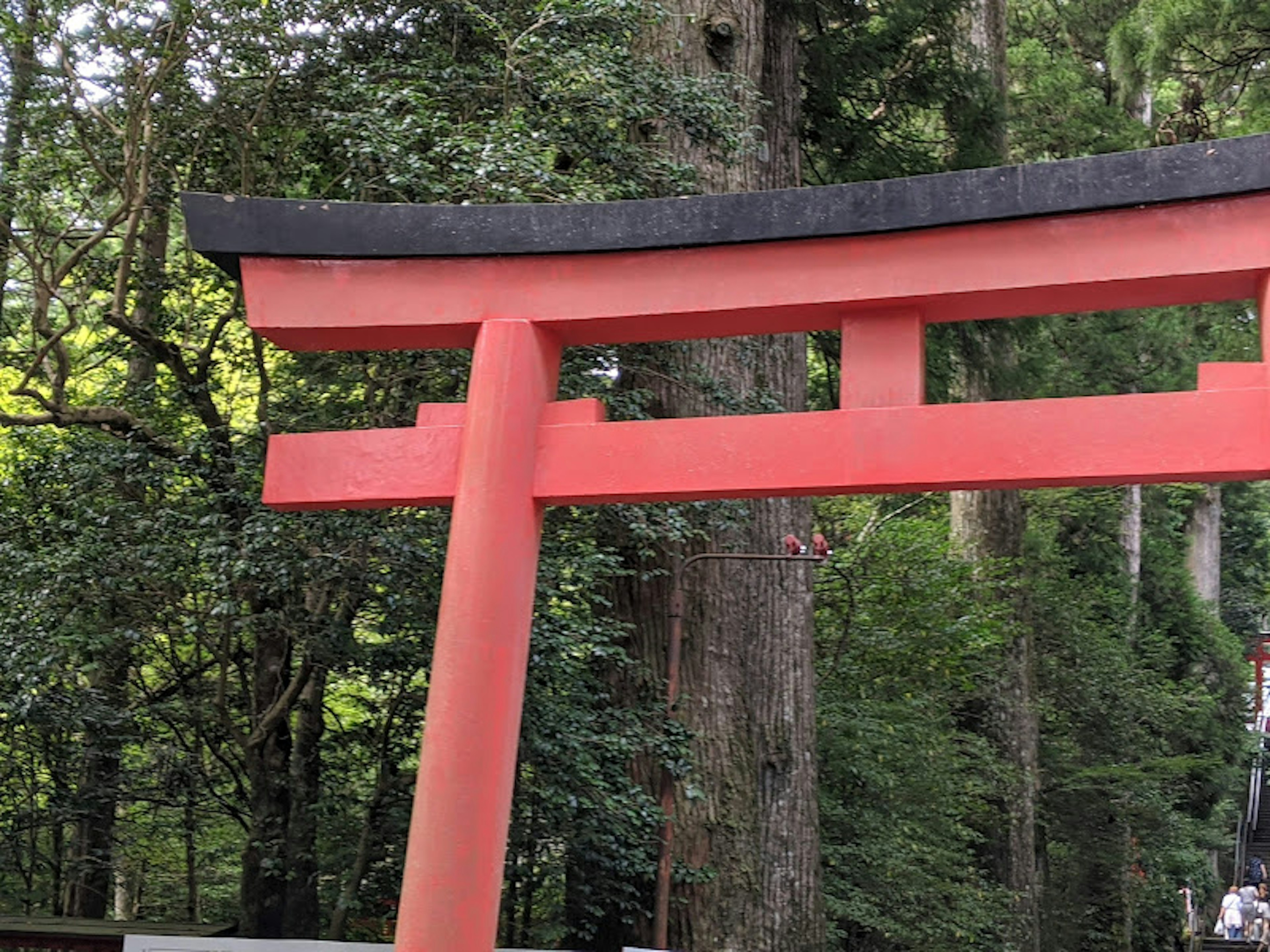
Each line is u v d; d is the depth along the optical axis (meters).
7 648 6.41
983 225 3.56
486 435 3.76
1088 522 17.81
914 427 3.54
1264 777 34.44
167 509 6.71
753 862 8.30
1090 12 19.08
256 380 8.48
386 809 7.92
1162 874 18.56
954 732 12.06
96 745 7.88
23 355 8.16
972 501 14.52
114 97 7.29
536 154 6.59
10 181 7.24
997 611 11.61
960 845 11.34
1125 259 3.45
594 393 6.82
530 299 3.86
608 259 3.83
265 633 7.42
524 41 6.91
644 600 8.34
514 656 3.65
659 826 7.80
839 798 10.25
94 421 7.01
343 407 7.23
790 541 7.91
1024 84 17.19
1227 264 3.37
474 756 3.54
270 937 7.89
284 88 7.24
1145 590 20.88
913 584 10.95
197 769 8.19
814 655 9.97
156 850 9.52
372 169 6.39
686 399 8.15
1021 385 12.53
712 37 8.74
